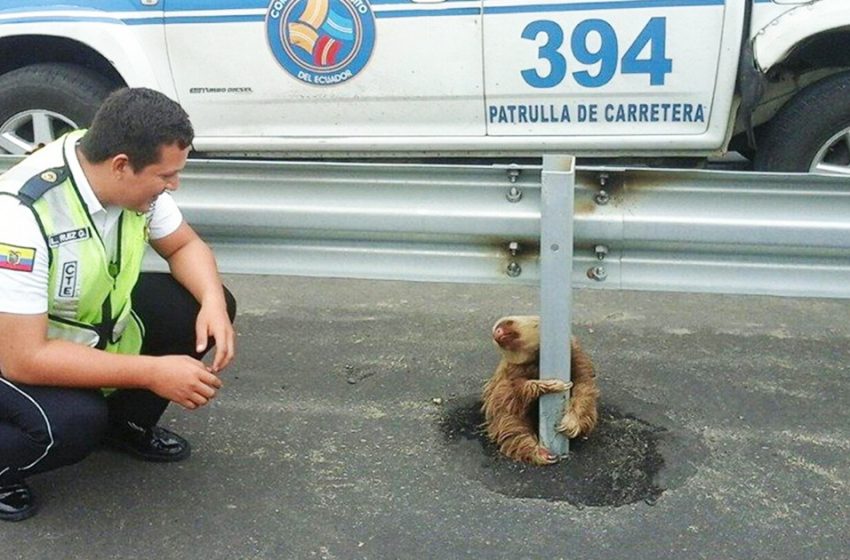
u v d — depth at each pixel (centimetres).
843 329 398
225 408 330
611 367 360
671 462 295
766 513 271
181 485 285
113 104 232
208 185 286
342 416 325
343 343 384
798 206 257
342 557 254
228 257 300
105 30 457
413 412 328
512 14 423
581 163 461
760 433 313
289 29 442
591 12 417
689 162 457
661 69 421
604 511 272
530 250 276
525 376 294
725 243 263
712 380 350
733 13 408
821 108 433
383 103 448
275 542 260
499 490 282
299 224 283
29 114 484
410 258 285
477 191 269
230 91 457
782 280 271
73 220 238
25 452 251
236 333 394
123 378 242
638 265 275
